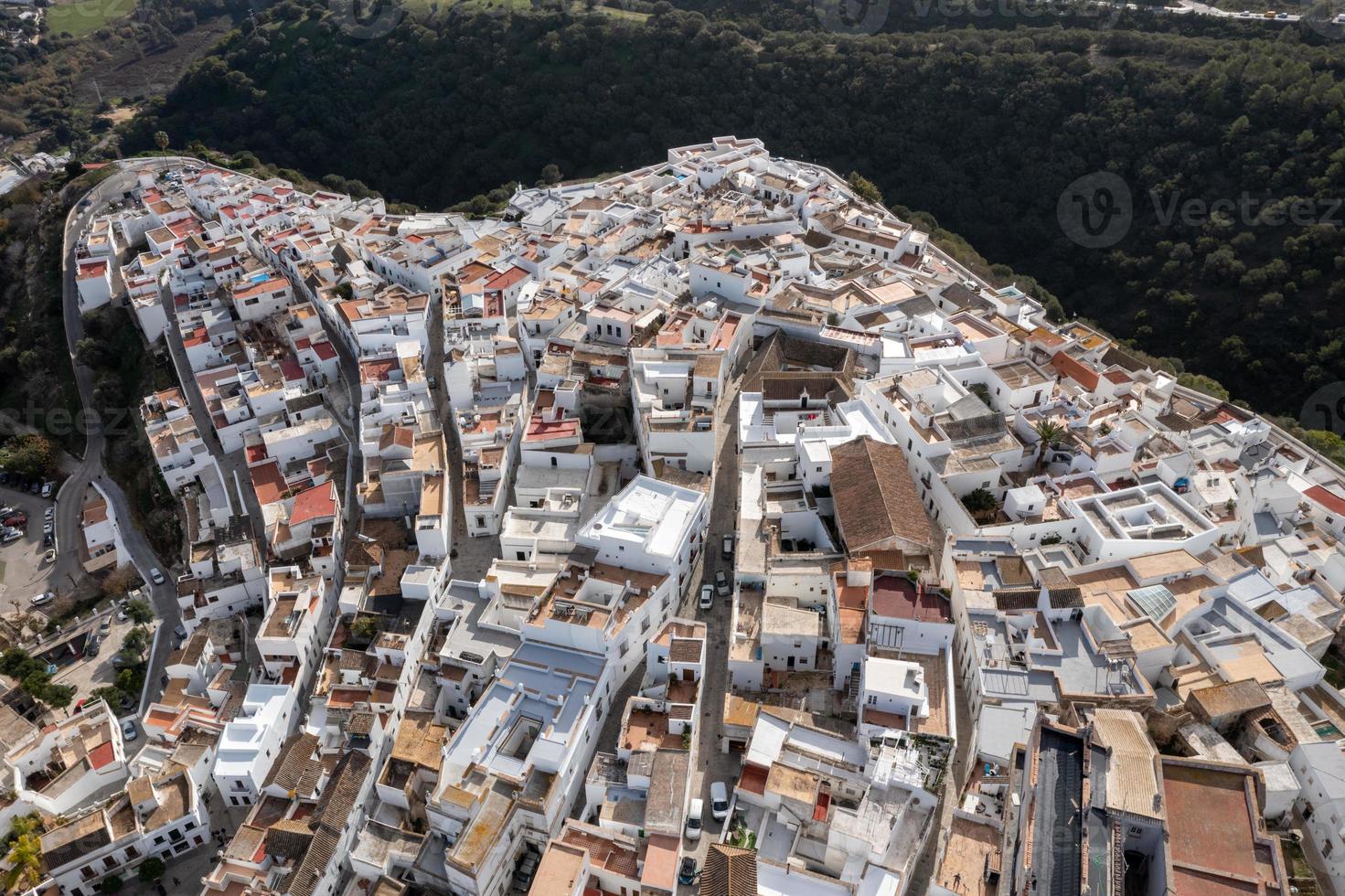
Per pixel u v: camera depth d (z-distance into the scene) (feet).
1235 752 319.88
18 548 625.82
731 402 513.86
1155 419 512.22
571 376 515.09
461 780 334.03
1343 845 303.48
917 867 308.40
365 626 412.77
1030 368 498.28
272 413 584.40
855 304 565.12
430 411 528.63
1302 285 651.66
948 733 317.63
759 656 358.84
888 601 353.51
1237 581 393.09
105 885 372.99
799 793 311.68
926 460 432.66
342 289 652.89
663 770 326.03
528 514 447.83
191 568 501.56
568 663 369.30
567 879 297.12
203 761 406.00
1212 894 247.91
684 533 401.08
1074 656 341.00
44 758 421.18
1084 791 265.13
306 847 341.21
